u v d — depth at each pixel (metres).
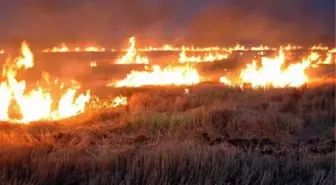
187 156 6.02
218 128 10.77
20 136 9.45
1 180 5.11
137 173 5.29
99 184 5.18
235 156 6.49
